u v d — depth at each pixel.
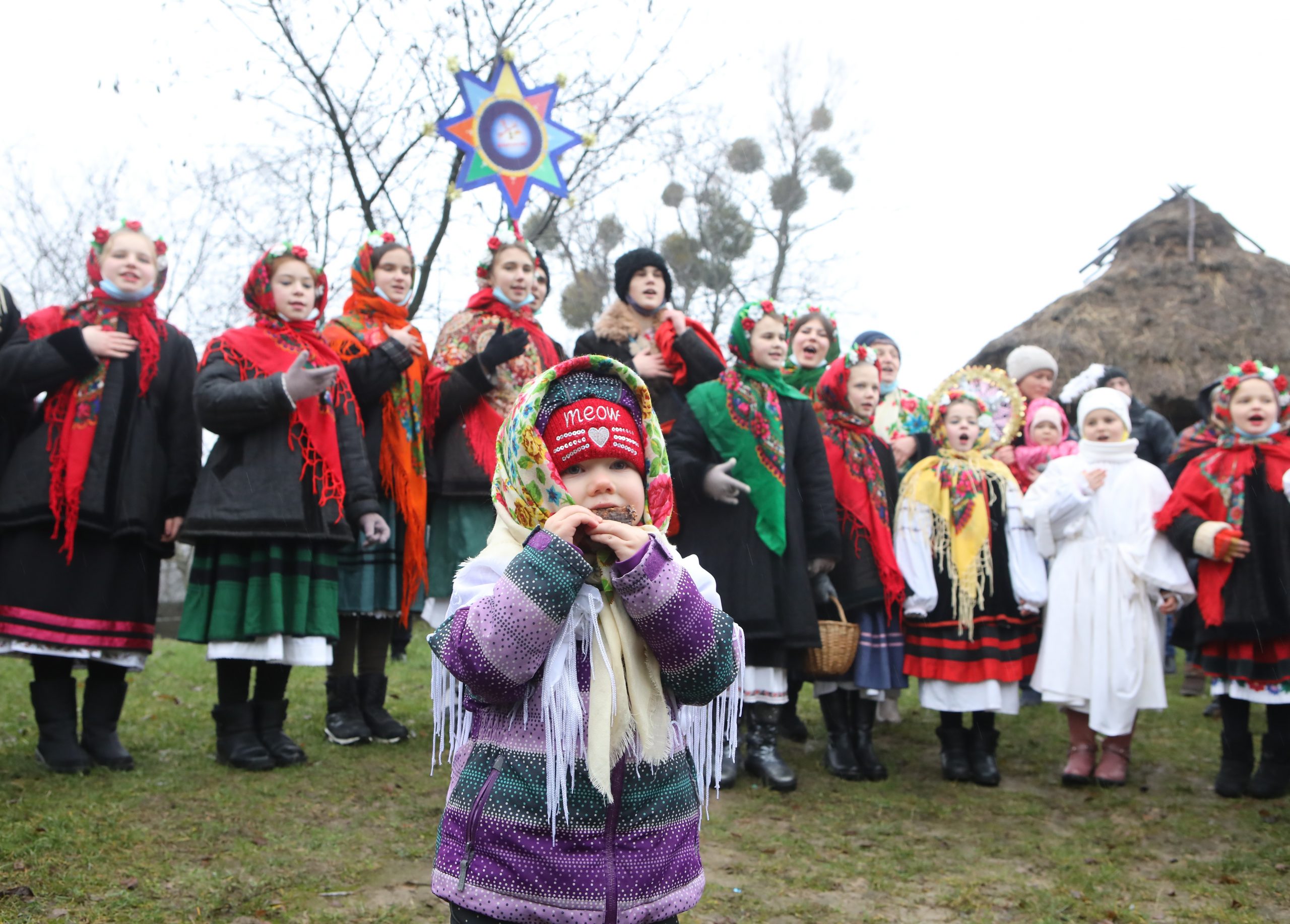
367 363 4.88
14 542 4.15
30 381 4.15
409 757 4.72
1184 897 3.55
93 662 4.38
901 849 3.91
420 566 4.94
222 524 4.23
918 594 5.02
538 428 2.23
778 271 16.00
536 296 5.67
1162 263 11.40
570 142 5.86
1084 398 5.32
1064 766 5.34
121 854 3.35
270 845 3.52
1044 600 5.05
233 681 4.44
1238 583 4.70
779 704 4.70
